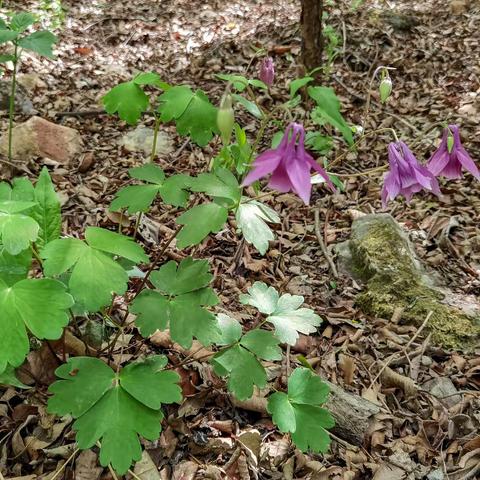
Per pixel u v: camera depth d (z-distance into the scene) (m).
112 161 0.76
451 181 0.76
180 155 0.79
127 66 1.11
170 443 0.39
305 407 0.34
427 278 0.57
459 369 0.48
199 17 1.33
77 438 0.30
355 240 0.60
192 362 0.44
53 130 0.75
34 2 1.28
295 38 1.18
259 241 0.35
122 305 0.49
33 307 0.30
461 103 0.98
